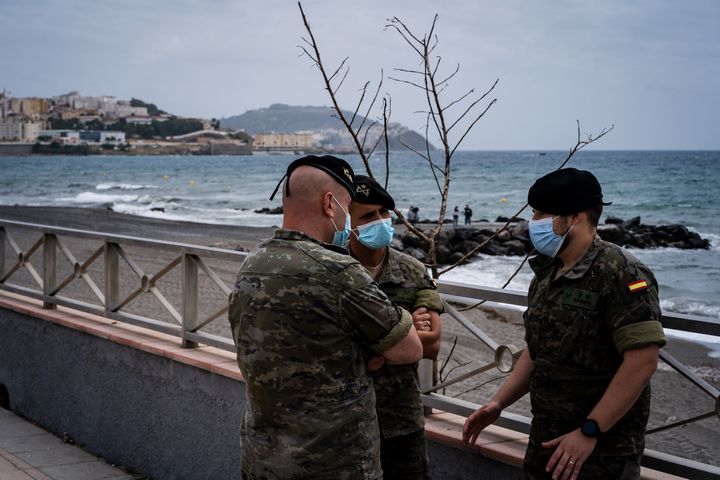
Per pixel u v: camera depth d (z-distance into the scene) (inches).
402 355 94.0
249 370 93.0
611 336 91.9
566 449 90.9
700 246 1150.3
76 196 2447.1
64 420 209.6
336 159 98.8
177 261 178.1
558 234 94.2
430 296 116.3
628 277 89.7
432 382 135.9
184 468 170.2
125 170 4867.1
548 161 5885.8
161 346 176.2
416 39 177.8
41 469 185.0
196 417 166.4
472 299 127.1
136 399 183.5
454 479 122.5
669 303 697.6
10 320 232.7
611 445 92.4
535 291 99.7
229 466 157.9
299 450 90.3
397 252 119.6
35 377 221.5
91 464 190.4
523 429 119.3
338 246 97.3
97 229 1176.8
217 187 3065.9
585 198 92.9
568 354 93.6
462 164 5088.6
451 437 121.3
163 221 1369.3
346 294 90.7
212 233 1131.9
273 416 91.7
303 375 90.2
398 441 110.7
